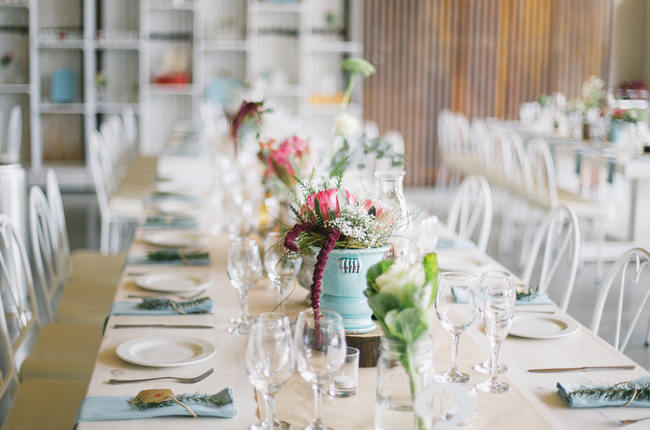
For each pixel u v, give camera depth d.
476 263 2.76
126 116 8.04
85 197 8.48
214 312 2.18
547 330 2.08
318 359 1.38
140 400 1.54
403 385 1.35
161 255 2.74
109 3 9.05
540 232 2.96
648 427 1.52
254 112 3.06
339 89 9.45
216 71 9.33
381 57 9.20
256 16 9.28
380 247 1.84
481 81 9.31
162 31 9.16
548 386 1.73
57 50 9.05
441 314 1.66
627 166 5.40
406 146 9.38
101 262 3.78
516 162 6.33
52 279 3.19
